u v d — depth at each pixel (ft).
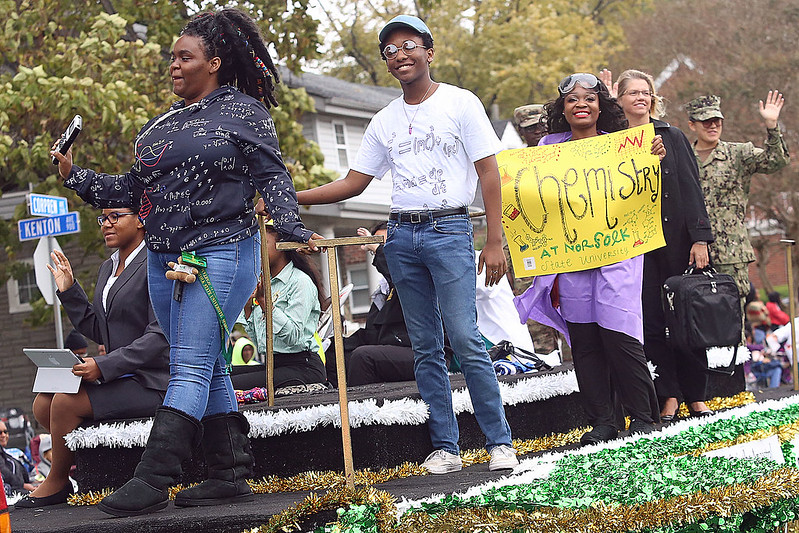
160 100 47.55
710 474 14.40
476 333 16.71
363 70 141.28
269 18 48.44
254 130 14.23
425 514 12.58
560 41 122.42
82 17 50.06
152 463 13.65
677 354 22.65
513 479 14.39
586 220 19.63
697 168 21.90
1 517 12.19
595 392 19.71
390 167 17.57
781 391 28.12
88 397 17.29
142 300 17.83
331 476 16.39
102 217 18.22
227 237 14.14
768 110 24.47
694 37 107.14
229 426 14.76
